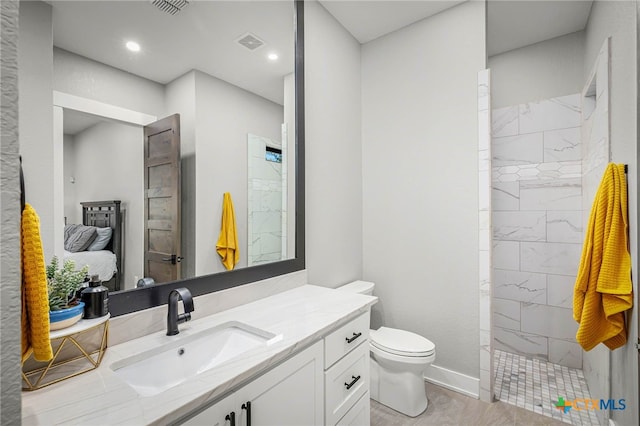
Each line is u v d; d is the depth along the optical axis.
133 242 1.11
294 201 1.82
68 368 0.87
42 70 0.90
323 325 1.20
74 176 0.96
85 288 0.92
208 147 1.36
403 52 2.35
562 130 2.52
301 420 1.11
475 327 2.03
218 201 1.40
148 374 0.98
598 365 1.84
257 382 0.93
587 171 2.24
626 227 1.37
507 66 2.78
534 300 2.62
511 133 2.74
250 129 1.55
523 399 2.00
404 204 2.35
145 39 1.14
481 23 2.01
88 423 0.64
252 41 1.55
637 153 1.25
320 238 2.07
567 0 2.12
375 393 2.00
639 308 1.24
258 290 1.56
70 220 0.95
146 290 1.13
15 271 0.35
